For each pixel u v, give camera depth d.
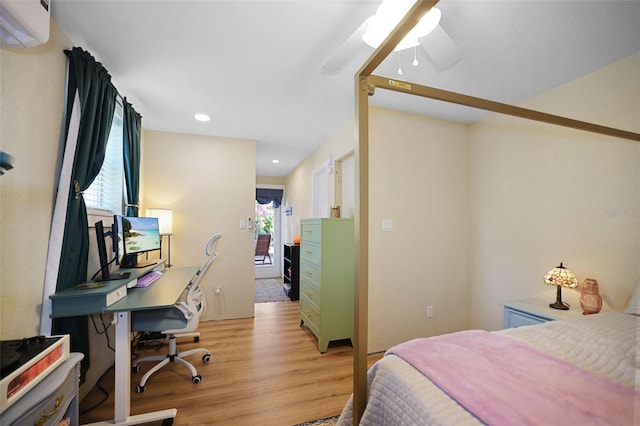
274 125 3.17
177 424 1.62
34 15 1.10
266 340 2.87
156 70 2.01
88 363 1.79
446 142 2.90
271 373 2.21
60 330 1.59
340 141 3.26
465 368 1.05
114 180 2.50
